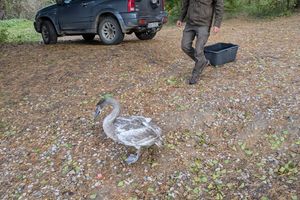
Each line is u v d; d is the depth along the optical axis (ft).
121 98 12.46
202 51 12.32
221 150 9.72
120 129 8.84
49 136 10.98
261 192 8.42
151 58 16.53
